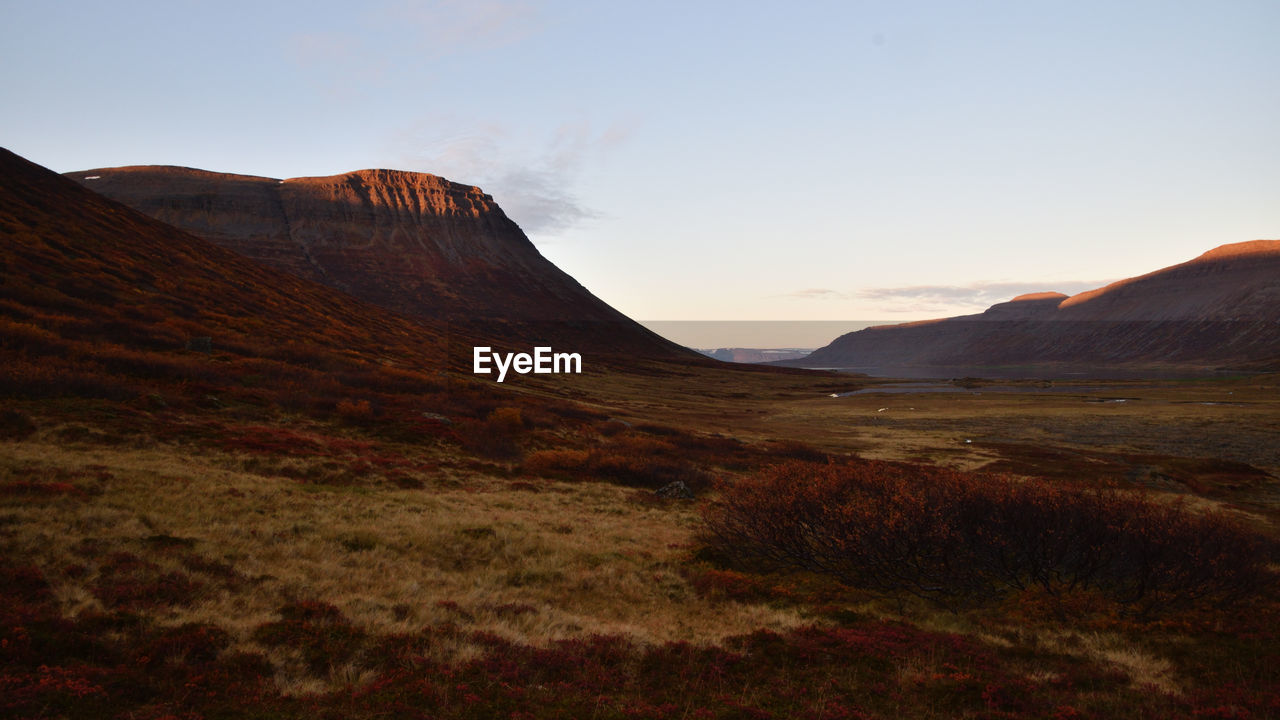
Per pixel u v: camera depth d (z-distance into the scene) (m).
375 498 21.05
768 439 60.84
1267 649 10.25
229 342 50.06
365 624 9.70
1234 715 7.55
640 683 8.39
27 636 7.22
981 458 50.19
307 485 21.27
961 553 14.98
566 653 9.18
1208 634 11.24
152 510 14.55
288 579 11.55
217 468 21.34
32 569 9.35
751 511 17.61
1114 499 14.39
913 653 9.80
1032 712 7.75
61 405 24.14
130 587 9.55
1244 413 71.81
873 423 78.69
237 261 101.06
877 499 15.73
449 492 24.72
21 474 15.42
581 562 16.22
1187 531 13.04
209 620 8.91
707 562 17.41
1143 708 7.90
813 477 17.73
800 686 8.44
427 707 7.04
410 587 12.35
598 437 49.12
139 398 27.50
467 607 11.48
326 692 7.30
